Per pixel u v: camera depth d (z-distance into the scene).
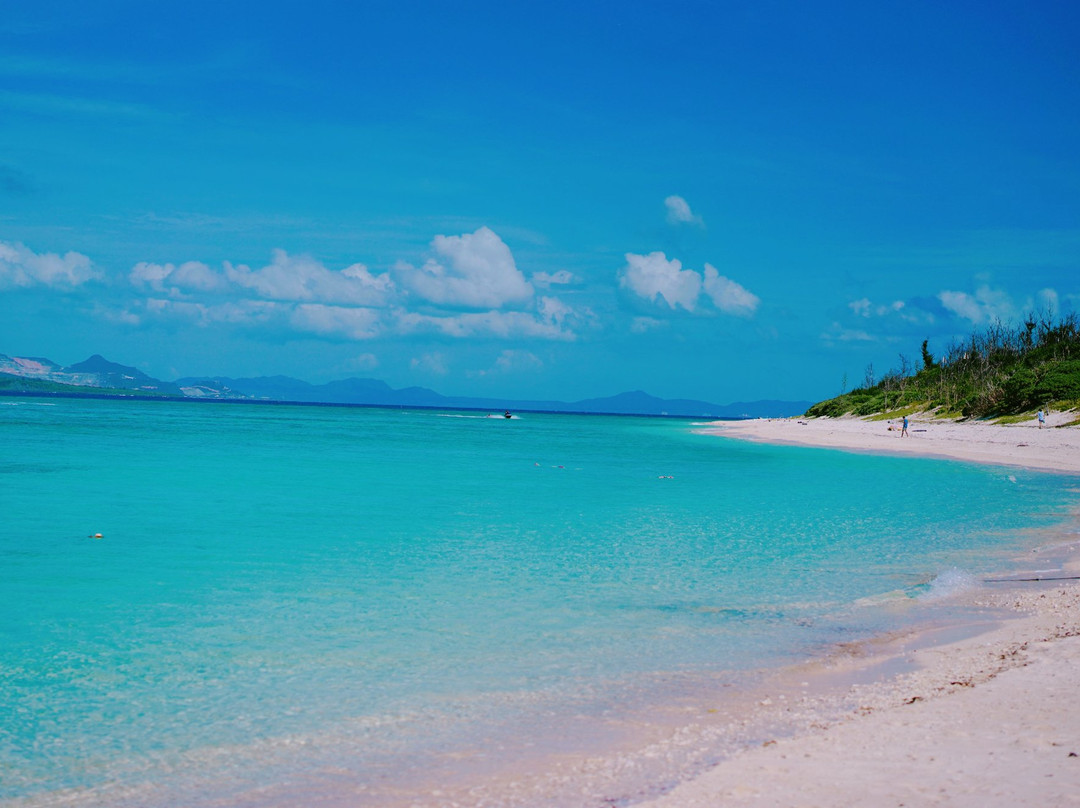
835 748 8.30
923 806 6.70
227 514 30.34
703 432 133.12
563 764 8.70
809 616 15.48
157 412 179.88
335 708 10.73
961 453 66.75
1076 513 30.97
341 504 33.72
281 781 8.49
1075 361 93.94
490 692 11.29
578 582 18.88
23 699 11.06
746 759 8.13
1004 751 7.85
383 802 7.88
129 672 12.26
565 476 48.25
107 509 31.08
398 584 18.69
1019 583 17.78
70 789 8.38
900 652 12.71
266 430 107.38
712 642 13.72
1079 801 6.61
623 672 12.14
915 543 24.08
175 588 18.19
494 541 24.89
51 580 18.92
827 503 34.84
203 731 9.95
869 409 137.75
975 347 142.38
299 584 18.64
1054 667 10.74
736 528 27.61
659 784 7.95
